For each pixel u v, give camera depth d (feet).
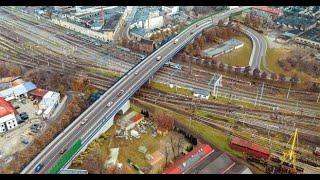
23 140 619.26
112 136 637.30
